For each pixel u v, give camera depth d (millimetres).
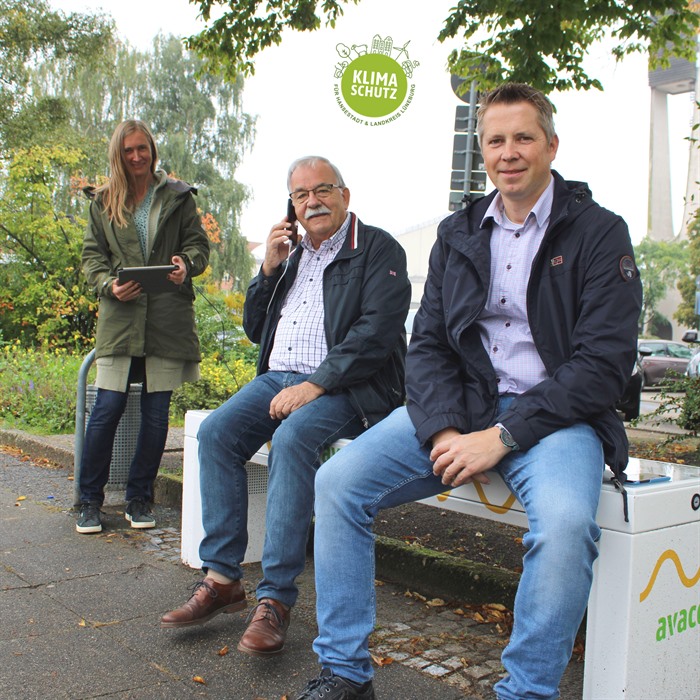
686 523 2365
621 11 6793
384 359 3213
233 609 3119
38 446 6535
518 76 7035
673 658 2369
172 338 4422
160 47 39938
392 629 3180
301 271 3516
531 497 2205
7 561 3848
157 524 4590
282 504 2904
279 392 3225
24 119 24719
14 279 14734
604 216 2436
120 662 2791
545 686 2088
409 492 2498
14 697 2512
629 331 2336
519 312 2551
